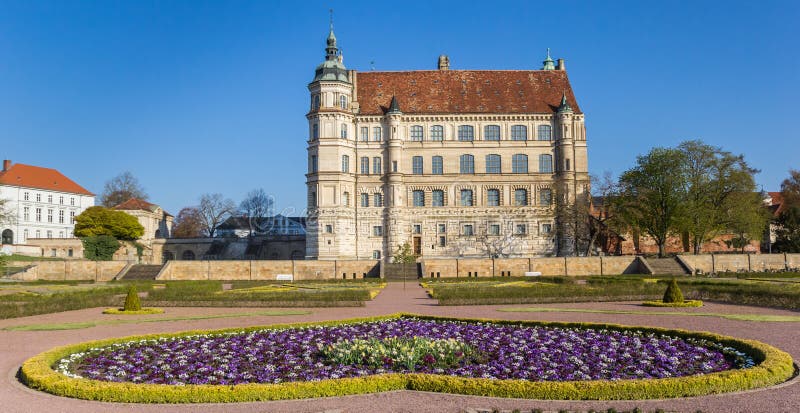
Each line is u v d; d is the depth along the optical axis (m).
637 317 42.06
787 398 20.97
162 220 182.38
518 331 33.94
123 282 87.00
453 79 126.06
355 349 27.25
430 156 120.31
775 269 99.25
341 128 117.38
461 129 120.75
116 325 40.88
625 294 54.50
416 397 21.64
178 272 97.50
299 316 44.78
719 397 21.16
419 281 89.44
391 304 53.38
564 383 21.34
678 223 105.50
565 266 99.56
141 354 28.89
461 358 27.05
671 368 25.17
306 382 21.95
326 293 55.34
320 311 48.28
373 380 22.34
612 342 30.47
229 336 33.81
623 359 27.08
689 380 21.44
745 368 24.09
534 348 29.31
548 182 119.56
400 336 32.94
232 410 20.52
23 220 156.00
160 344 31.67
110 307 53.59
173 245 140.62
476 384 21.78
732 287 56.72
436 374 23.27
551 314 44.12
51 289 71.75
